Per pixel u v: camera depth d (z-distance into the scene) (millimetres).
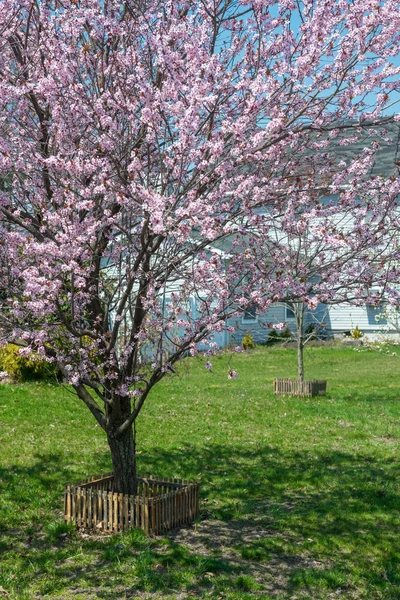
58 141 6934
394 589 6555
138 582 6477
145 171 7402
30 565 6844
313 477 10352
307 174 7141
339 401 17516
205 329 6723
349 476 10406
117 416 7902
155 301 6852
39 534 7793
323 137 7672
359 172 6906
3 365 18219
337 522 8391
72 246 6250
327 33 6668
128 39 7270
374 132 7230
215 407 16391
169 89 6223
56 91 6594
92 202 6188
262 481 10227
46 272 6238
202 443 12570
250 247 7148
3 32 7211
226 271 7285
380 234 7230
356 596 6418
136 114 7188
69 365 7105
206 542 7645
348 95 6695
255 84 6184
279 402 17266
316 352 29141
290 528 8172
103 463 10953
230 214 6590
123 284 7289
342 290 7273
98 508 7914
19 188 7535
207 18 7227
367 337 32094
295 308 18625
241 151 6293
